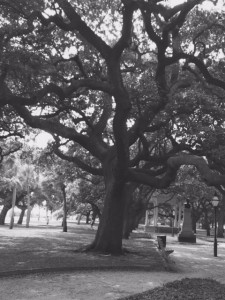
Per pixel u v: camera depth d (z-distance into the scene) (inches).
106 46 600.7
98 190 1411.2
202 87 725.3
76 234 1323.8
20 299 359.3
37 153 1159.0
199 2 555.5
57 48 702.5
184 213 1521.9
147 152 731.4
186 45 721.6
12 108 689.0
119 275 514.3
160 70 646.5
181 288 388.8
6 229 1485.0
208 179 511.2
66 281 453.1
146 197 1434.5
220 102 786.2
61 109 730.8
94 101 791.7
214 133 737.0
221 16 678.5
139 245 988.6
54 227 2027.6
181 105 708.0
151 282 470.3
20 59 528.7
